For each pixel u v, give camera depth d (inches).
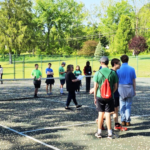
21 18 2202.3
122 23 2383.1
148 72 1390.3
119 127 263.7
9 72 1583.4
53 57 2164.1
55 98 520.1
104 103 235.5
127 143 220.7
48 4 2861.7
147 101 469.1
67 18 2957.7
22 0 2197.3
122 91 276.4
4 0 2166.6
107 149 204.8
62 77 563.2
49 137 238.5
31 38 2260.1
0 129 268.4
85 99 499.8
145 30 2610.7
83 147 209.6
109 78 233.5
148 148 207.2
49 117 328.8
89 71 612.1
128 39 2388.0
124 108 284.7
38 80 523.5
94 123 295.3
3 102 465.1
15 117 329.7
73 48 3336.6
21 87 789.9
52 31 2974.9
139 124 288.8
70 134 248.8
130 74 275.6
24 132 256.2
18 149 205.0
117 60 278.7
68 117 328.5
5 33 2175.2
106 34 3110.2
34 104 439.5
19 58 2183.8
